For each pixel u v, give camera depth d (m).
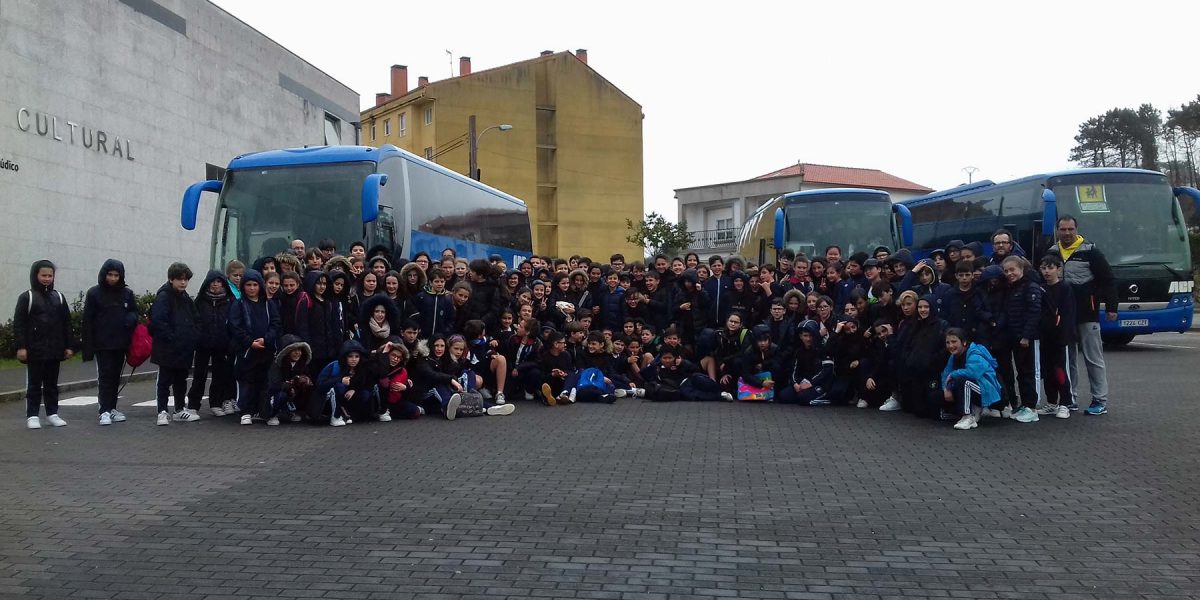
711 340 12.34
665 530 5.62
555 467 7.52
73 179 19.59
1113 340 20.00
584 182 60.47
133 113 21.94
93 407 11.82
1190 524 5.73
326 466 7.62
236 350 10.16
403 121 59.84
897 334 10.52
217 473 7.36
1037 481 6.93
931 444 8.56
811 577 4.76
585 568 4.89
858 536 5.50
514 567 4.91
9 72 17.78
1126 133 60.34
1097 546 5.29
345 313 10.59
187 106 24.56
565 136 60.00
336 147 15.08
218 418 10.64
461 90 57.00
